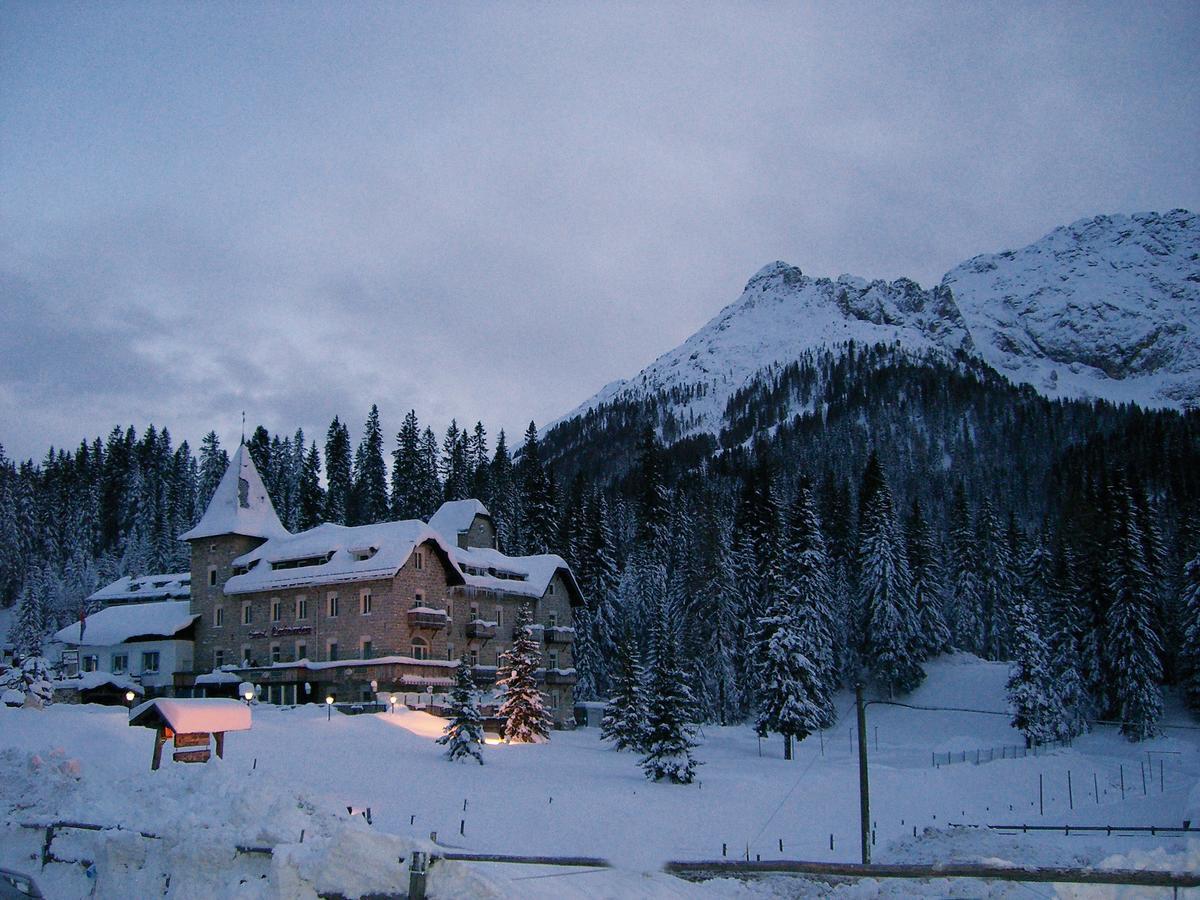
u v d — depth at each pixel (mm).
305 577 80875
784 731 78562
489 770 54188
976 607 115938
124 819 19062
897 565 103812
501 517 139375
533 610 93125
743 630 102750
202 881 15656
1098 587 91875
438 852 13625
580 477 139750
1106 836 39000
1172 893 15602
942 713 97125
